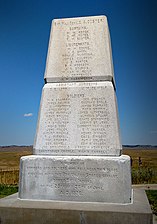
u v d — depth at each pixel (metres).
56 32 4.14
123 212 2.86
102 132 3.62
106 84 3.80
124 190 3.28
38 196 3.44
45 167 3.49
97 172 3.37
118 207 3.05
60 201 3.36
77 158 3.45
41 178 3.47
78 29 4.11
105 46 3.99
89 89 3.81
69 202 3.30
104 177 3.34
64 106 3.80
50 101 3.85
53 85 3.93
